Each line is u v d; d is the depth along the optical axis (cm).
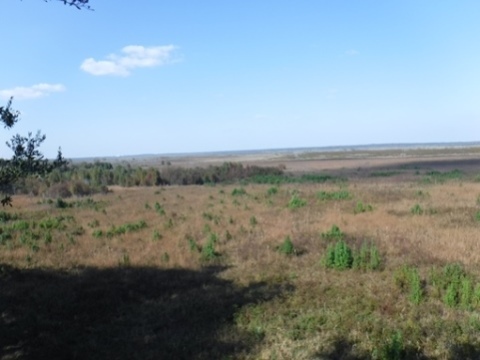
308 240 1688
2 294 1212
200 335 944
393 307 1011
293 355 829
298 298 1106
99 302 1155
